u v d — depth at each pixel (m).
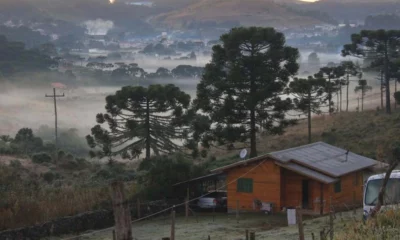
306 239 19.12
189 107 49.72
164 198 32.81
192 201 33.09
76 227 26.61
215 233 24.70
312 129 69.44
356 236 14.37
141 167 45.41
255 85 49.53
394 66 76.19
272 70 50.09
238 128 49.12
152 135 48.38
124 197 10.71
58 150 63.31
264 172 31.62
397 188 17.94
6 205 27.00
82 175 48.22
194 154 48.66
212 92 50.31
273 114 50.47
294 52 50.50
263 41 49.19
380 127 63.00
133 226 27.70
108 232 26.27
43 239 24.66
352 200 32.34
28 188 33.12
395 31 75.31
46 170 49.88
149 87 47.84
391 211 15.55
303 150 33.78
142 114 47.78
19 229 24.12
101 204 29.59
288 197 31.27
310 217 29.14
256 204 31.66
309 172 30.30
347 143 58.97
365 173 35.44
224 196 34.34
